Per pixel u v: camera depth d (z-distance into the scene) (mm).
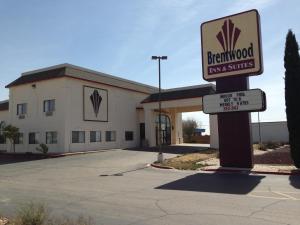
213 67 22531
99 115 41031
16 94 41594
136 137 47312
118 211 10016
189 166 23000
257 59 21062
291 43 20828
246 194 12586
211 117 40219
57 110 37156
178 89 45875
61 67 38375
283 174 18594
